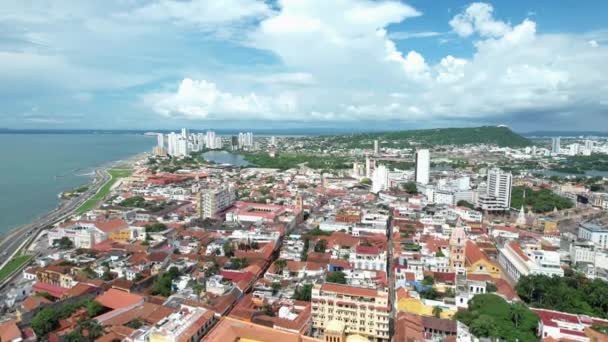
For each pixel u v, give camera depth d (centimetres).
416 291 17600
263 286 17900
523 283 18525
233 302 16300
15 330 13575
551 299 17525
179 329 12719
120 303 16300
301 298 16925
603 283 18575
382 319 15050
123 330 13688
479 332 14125
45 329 14350
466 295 16688
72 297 16975
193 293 16825
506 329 14375
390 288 19538
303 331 14400
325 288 15788
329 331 13962
